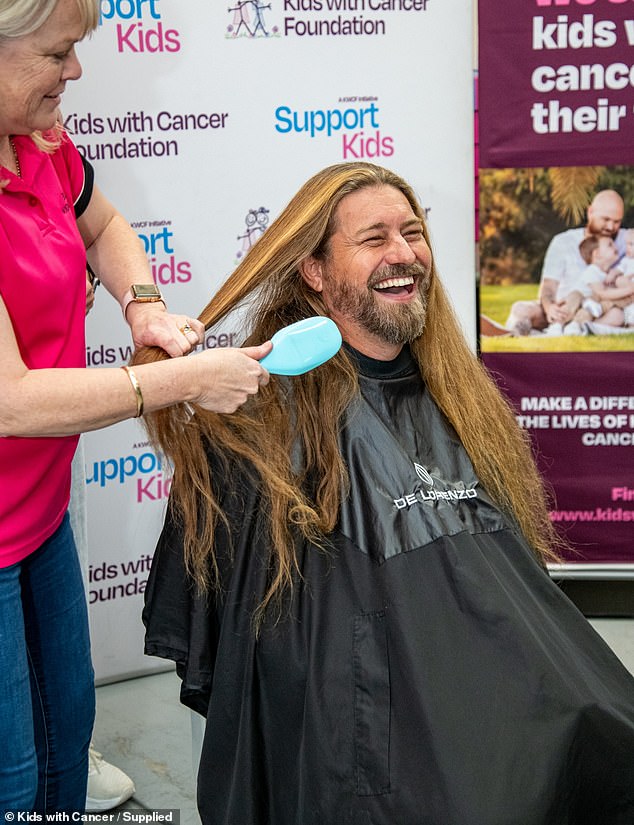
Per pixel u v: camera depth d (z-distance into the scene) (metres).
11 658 1.33
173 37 2.29
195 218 2.39
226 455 1.44
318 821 1.33
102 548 2.46
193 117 2.34
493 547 1.49
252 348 1.32
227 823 1.42
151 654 1.52
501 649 1.35
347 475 1.44
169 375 1.23
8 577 1.33
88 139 2.29
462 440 1.58
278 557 1.39
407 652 1.33
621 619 2.75
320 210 1.50
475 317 2.61
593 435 2.69
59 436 1.23
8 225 1.23
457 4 2.37
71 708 1.52
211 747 1.45
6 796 1.35
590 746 1.34
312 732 1.33
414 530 1.41
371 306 1.50
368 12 2.35
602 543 2.75
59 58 1.15
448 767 1.27
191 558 1.47
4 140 1.26
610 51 2.46
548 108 2.49
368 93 2.40
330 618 1.36
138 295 1.48
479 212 2.57
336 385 1.49
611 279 2.59
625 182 2.53
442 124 2.44
